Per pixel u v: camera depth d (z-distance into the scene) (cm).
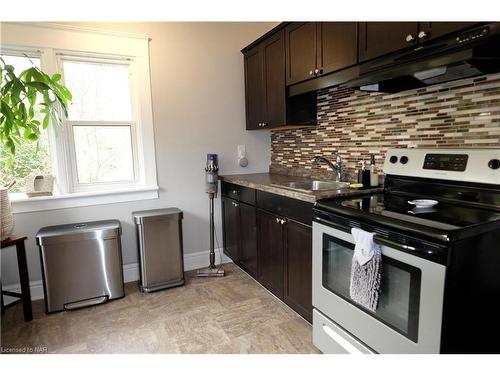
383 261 129
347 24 182
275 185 224
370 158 216
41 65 236
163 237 259
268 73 268
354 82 189
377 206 152
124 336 195
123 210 272
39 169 248
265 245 237
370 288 129
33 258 245
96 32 248
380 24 162
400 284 122
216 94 301
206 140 301
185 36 282
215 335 195
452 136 168
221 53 299
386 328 129
